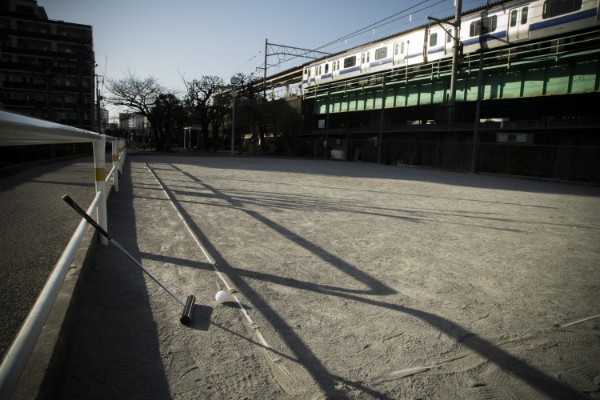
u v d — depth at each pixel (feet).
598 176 66.33
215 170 57.88
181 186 35.58
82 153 87.30
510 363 7.83
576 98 83.56
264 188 36.81
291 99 152.56
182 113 157.48
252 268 13.10
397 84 103.04
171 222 19.71
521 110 97.04
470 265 14.51
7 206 21.20
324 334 8.73
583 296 11.66
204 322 9.05
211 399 6.37
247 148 159.43
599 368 7.77
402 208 27.91
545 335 9.07
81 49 134.41
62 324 6.77
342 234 18.79
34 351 5.92
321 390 6.70
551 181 68.03
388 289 11.68
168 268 12.66
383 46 100.07
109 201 23.85
